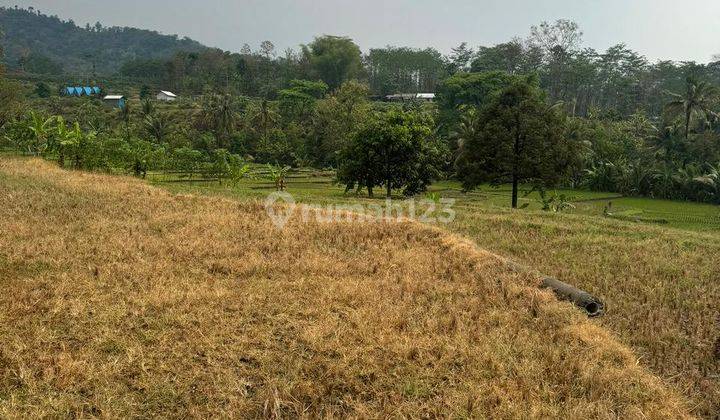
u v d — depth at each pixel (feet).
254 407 15.49
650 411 16.31
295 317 21.58
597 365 18.76
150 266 27.09
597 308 25.21
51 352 17.79
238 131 209.15
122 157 80.23
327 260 29.89
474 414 15.56
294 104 237.04
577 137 148.97
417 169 84.38
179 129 199.00
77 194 46.14
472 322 22.00
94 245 30.50
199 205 45.39
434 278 28.02
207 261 28.66
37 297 21.95
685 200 126.82
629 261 34.45
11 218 35.91
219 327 20.08
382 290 25.39
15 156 85.61
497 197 116.57
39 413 14.55
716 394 18.45
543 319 22.86
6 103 121.29
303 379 17.03
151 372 16.83
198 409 15.15
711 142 142.00
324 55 315.58
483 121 83.20
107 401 15.17
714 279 31.30
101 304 21.67
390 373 17.54
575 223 46.68
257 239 34.19
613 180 138.10
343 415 15.43
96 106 242.99
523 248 37.93
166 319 20.40
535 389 17.01
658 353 21.13
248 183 119.34
